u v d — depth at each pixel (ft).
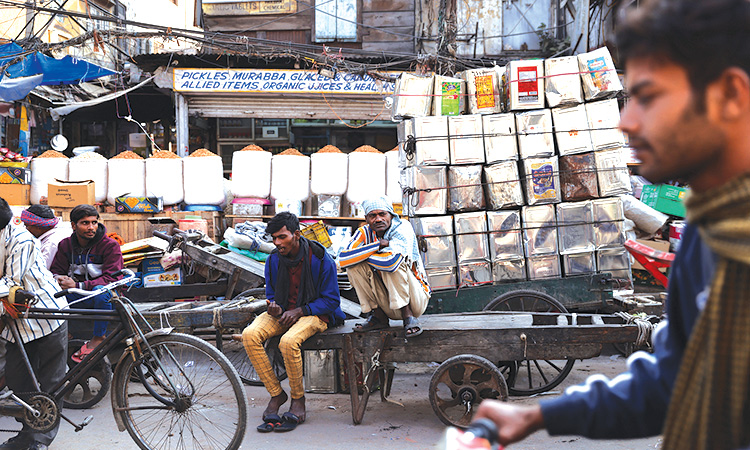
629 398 3.43
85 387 15.28
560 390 16.10
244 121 47.19
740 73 2.48
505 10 40.27
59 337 11.72
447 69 33.47
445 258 18.21
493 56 40.40
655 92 2.63
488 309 17.80
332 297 13.89
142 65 38.17
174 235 21.17
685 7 2.58
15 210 26.66
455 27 37.45
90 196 26.81
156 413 12.14
